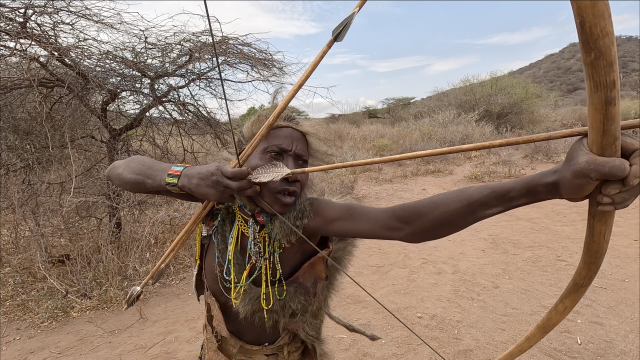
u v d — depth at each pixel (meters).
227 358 1.77
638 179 1.03
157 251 5.70
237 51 5.79
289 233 1.56
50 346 4.05
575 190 1.10
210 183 1.40
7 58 4.98
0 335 4.24
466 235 6.93
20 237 5.71
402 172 11.62
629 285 4.97
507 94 19.53
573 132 1.11
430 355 3.80
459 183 10.30
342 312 4.59
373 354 3.81
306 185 1.61
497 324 4.29
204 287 1.82
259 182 1.42
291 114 1.66
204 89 5.92
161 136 6.32
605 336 4.00
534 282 5.18
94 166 5.66
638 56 44.44
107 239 5.33
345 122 19.88
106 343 4.09
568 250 6.11
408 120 23.41
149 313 4.65
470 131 15.01
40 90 5.27
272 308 1.66
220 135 6.29
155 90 5.74
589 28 0.95
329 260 1.63
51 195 5.33
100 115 5.56
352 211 1.57
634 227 6.90
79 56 5.08
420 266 5.78
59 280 5.04
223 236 1.66
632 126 1.04
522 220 7.57
